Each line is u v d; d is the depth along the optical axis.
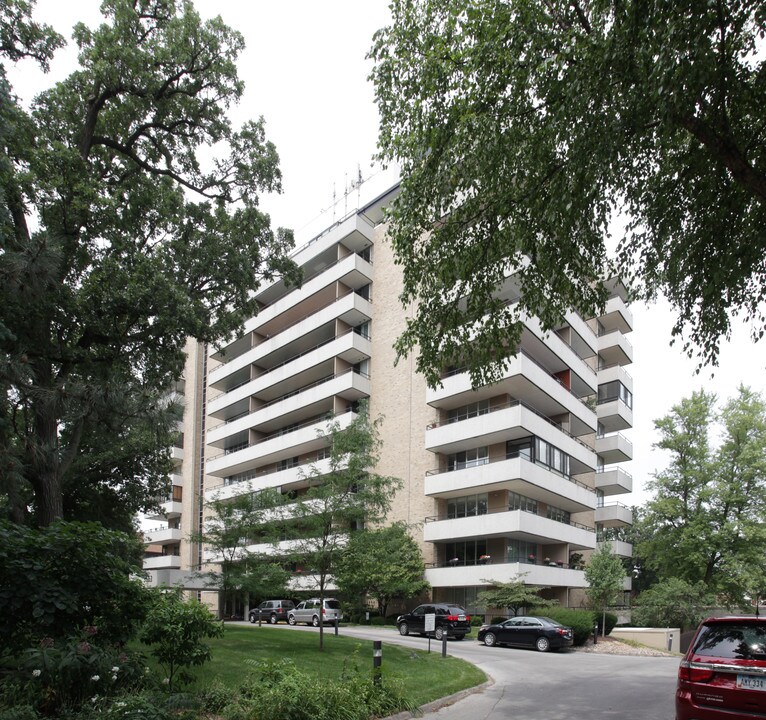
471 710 10.57
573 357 36.59
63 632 8.04
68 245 14.41
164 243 17.38
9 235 11.22
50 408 12.15
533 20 8.84
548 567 30.72
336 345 39.34
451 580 30.52
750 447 35.12
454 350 12.35
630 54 7.80
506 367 12.31
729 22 7.58
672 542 36.66
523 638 23.00
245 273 18.23
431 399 33.31
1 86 12.42
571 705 11.12
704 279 10.09
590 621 24.94
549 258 10.73
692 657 6.86
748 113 9.06
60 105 16.58
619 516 43.50
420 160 10.68
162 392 14.22
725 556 34.72
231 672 10.81
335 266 41.00
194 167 19.44
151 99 17.84
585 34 8.55
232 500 23.12
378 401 37.81
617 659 20.56
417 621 25.22
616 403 43.59
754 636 6.66
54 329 14.63
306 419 43.47
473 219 10.93
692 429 37.59
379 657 10.57
